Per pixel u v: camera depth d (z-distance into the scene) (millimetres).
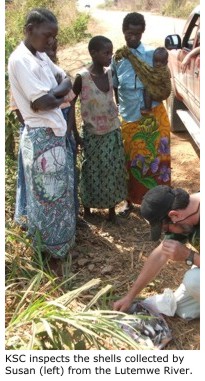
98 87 3768
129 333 2916
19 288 3291
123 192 4082
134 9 21172
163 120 4148
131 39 3941
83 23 12211
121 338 2553
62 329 2807
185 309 3111
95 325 2566
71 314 2645
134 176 4219
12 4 11703
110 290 3273
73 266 3664
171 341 2973
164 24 15188
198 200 2713
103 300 3057
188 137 6246
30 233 3391
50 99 3025
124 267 3660
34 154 3160
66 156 3289
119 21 16453
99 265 3684
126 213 4352
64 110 3568
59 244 3389
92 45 3676
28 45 3043
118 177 4012
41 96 3004
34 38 2961
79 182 4148
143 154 4152
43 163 3164
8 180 4305
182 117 5629
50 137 3162
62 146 3229
